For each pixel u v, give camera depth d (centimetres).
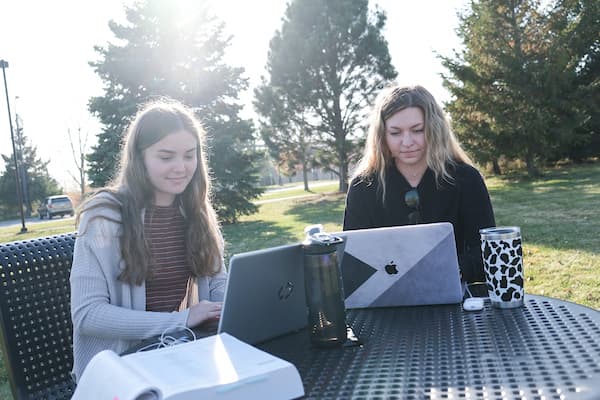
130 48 1471
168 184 202
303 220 1419
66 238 212
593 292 454
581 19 1853
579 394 103
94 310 181
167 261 213
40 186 4525
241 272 140
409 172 261
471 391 110
